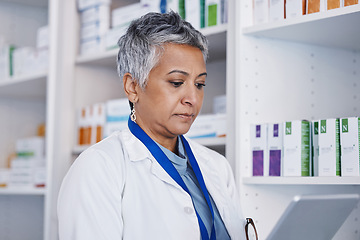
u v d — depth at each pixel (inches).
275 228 43.3
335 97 84.7
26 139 128.2
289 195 78.7
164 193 54.9
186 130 54.9
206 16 85.0
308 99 81.7
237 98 75.1
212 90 104.3
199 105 55.5
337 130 66.1
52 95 109.2
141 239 53.3
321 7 68.1
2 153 138.6
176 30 53.6
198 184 59.6
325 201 44.2
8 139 139.6
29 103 143.6
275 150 72.2
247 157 75.2
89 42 107.2
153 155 56.3
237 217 61.6
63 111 107.2
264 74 77.4
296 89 80.6
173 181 55.5
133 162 56.1
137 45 54.5
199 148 65.6
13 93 134.4
